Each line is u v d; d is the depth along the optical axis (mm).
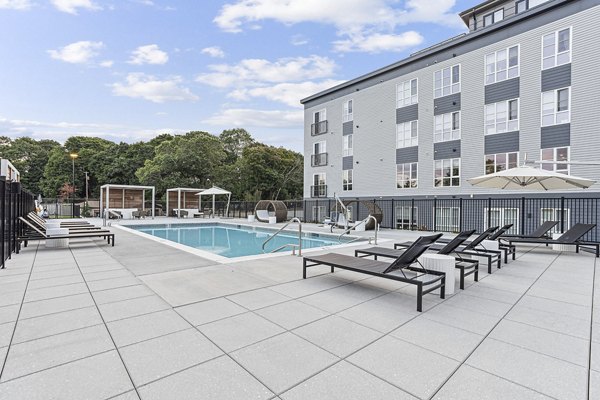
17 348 2805
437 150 18109
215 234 15273
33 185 46688
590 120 13000
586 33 13117
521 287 5043
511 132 15250
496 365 2596
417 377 2404
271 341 2996
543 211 14250
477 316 3727
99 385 2260
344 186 23406
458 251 6551
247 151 42844
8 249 7078
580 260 7461
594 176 12891
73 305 3951
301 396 2156
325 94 24609
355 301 4242
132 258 7148
